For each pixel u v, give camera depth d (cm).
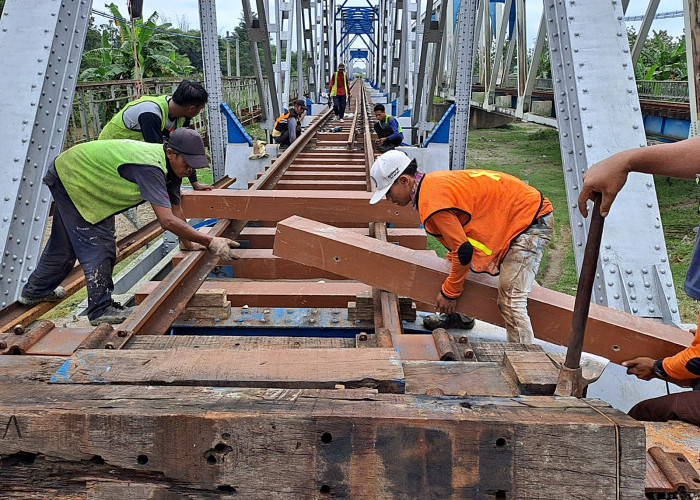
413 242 498
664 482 162
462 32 838
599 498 134
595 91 340
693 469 168
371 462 136
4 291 354
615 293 309
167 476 141
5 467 145
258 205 433
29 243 370
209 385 163
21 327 224
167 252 657
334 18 3294
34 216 375
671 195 1130
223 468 139
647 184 328
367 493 138
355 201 427
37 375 166
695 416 212
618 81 341
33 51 384
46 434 140
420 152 952
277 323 332
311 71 2428
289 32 1452
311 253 311
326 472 137
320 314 344
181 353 179
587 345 261
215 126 847
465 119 871
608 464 133
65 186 318
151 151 315
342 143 1114
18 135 366
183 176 337
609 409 142
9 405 143
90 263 330
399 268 293
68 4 406
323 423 135
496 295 288
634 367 246
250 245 521
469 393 171
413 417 134
